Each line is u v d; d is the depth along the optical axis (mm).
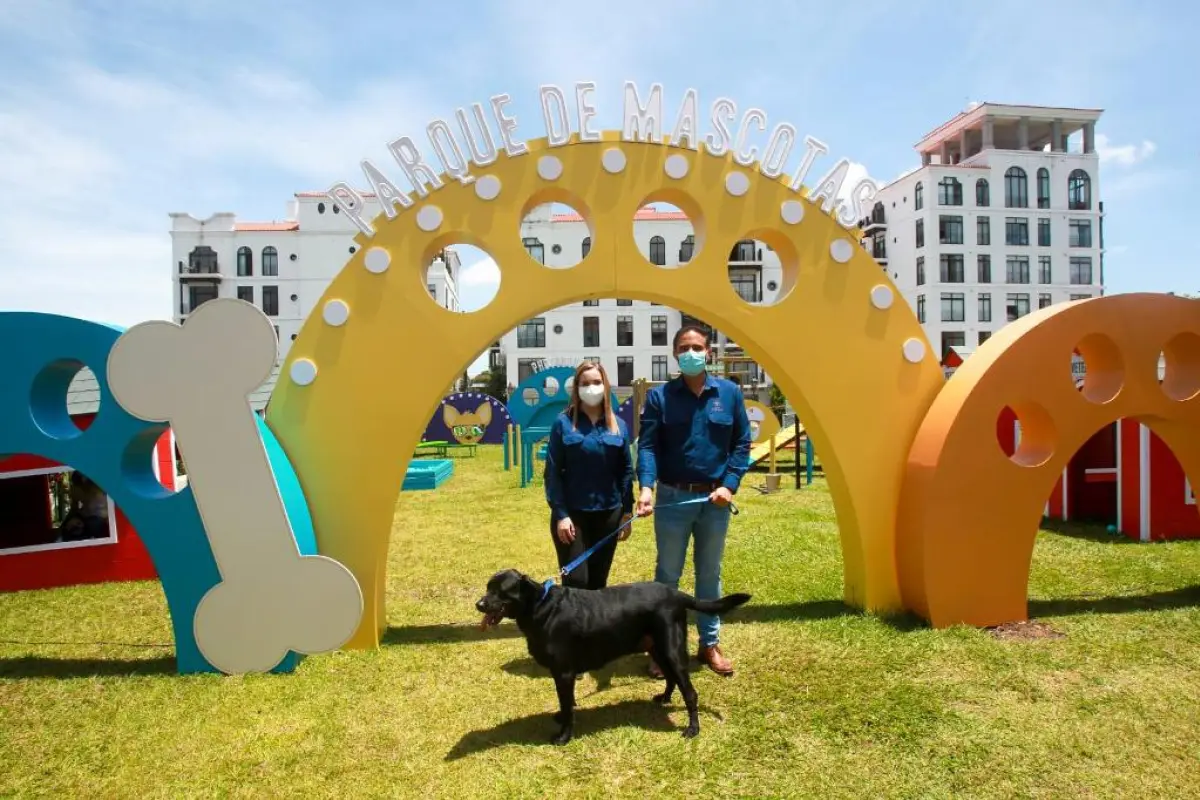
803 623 5230
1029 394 5215
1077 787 3213
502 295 5129
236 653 4387
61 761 3539
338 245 38000
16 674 4578
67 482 8477
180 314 37531
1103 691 4086
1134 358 5461
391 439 5020
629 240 5227
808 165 5449
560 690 3645
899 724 3766
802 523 9312
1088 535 8453
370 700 4160
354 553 4988
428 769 3447
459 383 47406
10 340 4512
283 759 3541
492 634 5297
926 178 38969
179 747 3654
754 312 5359
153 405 4297
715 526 4586
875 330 5520
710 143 5316
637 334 39812
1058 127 39938
